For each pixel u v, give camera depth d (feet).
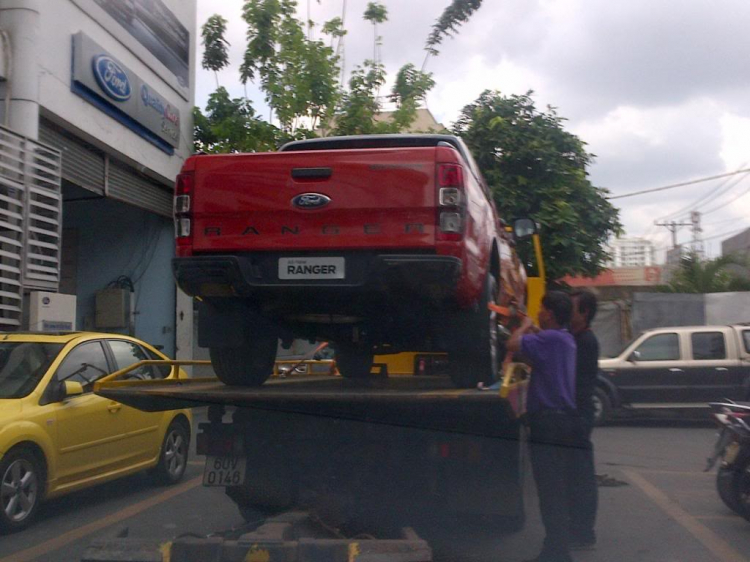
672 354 38.52
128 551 11.37
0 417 17.42
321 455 14.47
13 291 31.27
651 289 83.71
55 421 18.40
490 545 14.47
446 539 14.32
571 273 53.78
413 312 16.25
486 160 53.93
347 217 14.93
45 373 19.44
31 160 32.30
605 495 18.72
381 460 14.38
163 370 24.58
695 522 16.46
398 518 14.21
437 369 24.09
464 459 14.42
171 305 52.49
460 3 45.91
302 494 14.37
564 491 14.51
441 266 14.33
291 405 14.43
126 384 16.10
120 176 44.88
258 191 15.29
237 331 16.89
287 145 18.95
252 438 14.74
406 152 14.85
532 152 52.90
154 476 21.08
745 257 77.82
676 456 23.77
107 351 22.38
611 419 37.65
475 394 13.53
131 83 42.91
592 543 14.78
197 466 17.04
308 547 11.25
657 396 37.99
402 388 16.15
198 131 54.13
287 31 56.03
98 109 40.19
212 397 14.39
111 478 19.84
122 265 51.72
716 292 74.13
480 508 14.30
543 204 52.16
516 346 15.06
